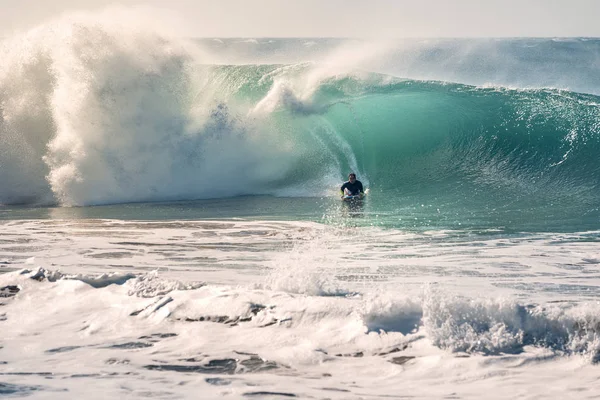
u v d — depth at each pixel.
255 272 33.53
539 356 19.48
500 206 56.94
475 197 60.81
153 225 49.62
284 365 19.36
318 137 73.12
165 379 18.16
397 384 17.84
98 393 16.83
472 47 164.62
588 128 71.19
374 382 18.02
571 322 20.48
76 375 18.48
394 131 74.81
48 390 17.05
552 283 31.39
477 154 72.00
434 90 79.88
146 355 20.28
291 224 49.84
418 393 17.17
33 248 40.47
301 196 64.88
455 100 77.94
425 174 69.88
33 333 22.61
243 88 78.69
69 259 37.00
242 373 18.72
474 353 19.80
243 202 61.91
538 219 50.94
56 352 20.69
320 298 23.53
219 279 31.69
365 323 21.42
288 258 37.53
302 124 73.81
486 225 48.72
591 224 48.75
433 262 36.53
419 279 32.16
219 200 63.56
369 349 20.23
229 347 20.78
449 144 73.62
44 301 25.97
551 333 20.52
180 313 23.56
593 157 67.94
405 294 23.48
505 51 172.00
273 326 22.11
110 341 21.62
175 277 32.19
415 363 19.27
